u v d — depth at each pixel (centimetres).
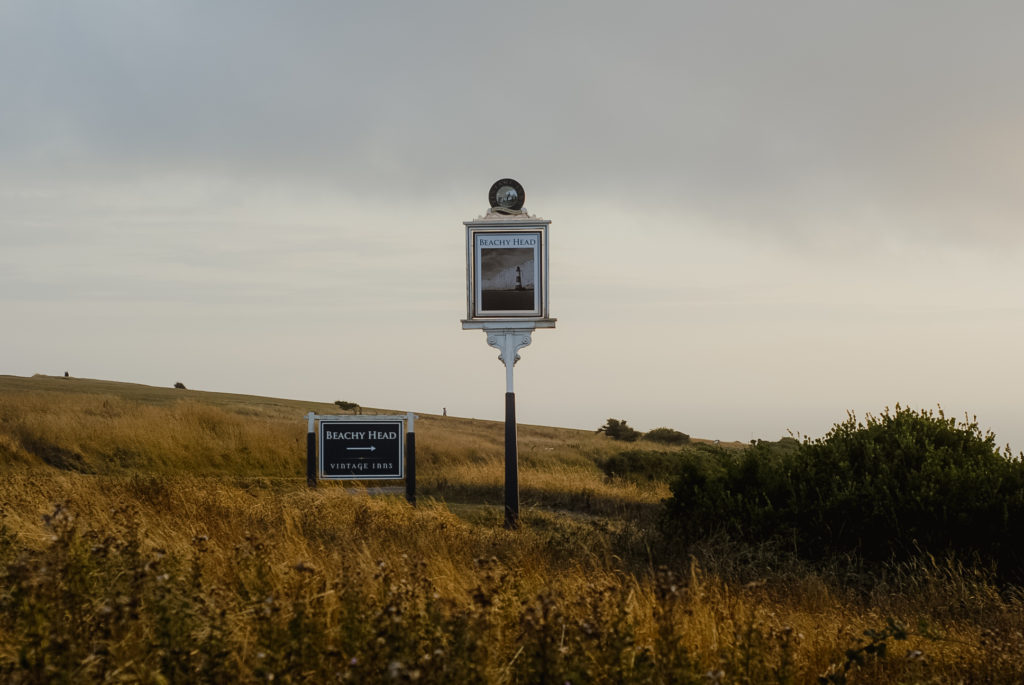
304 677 417
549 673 439
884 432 1306
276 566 618
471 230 1739
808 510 1207
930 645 680
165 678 417
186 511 1045
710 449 2619
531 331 1700
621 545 1216
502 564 853
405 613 475
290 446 2856
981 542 1109
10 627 479
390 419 1792
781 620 701
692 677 445
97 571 542
